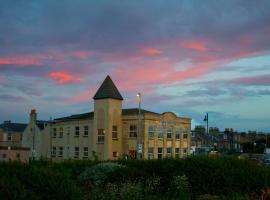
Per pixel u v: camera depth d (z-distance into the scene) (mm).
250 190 17141
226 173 17844
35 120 79750
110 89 64500
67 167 21641
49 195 9648
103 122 64000
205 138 121312
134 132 63312
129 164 22156
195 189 17688
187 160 19656
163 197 15766
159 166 19875
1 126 102062
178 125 69250
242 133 141250
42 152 76000
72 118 72375
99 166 20031
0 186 9039
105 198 14305
